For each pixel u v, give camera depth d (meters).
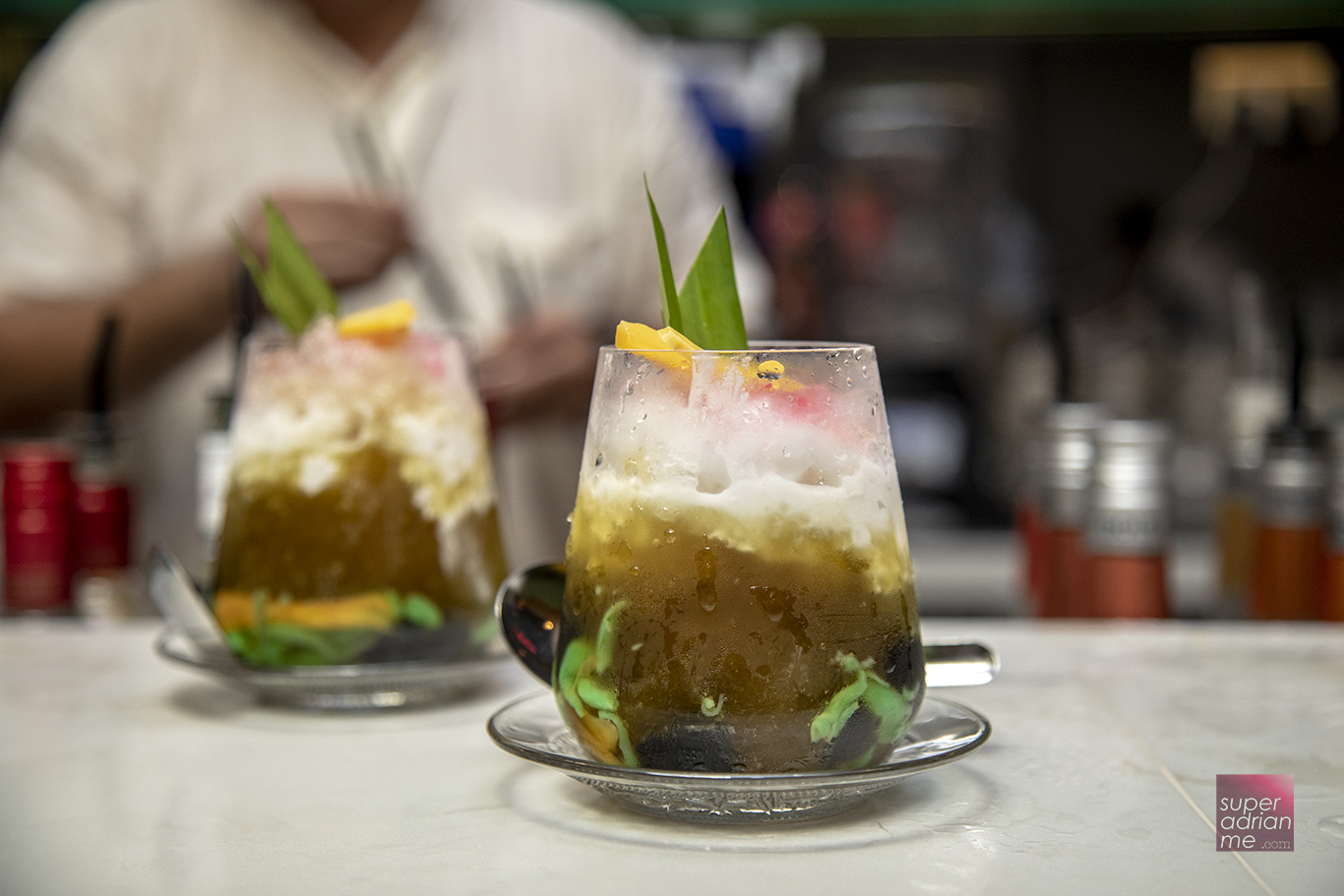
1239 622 0.99
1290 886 0.39
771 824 0.43
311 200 1.29
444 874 0.39
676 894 0.38
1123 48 2.26
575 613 0.44
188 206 1.46
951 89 2.27
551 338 1.32
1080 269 2.29
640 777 0.40
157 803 0.45
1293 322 0.84
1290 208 2.26
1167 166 2.28
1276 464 0.83
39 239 1.41
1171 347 2.15
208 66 1.45
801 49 2.20
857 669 0.42
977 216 2.28
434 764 0.49
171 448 1.45
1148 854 0.41
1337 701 0.57
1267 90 2.22
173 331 1.34
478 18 1.54
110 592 1.01
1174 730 0.53
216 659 0.57
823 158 2.26
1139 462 0.78
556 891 0.38
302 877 0.39
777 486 0.42
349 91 1.47
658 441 0.42
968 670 0.50
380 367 0.54
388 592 0.54
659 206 1.62
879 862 0.40
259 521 0.54
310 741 0.52
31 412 1.36
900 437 2.12
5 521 1.02
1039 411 0.95
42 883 0.39
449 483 0.55
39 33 2.06
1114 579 0.78
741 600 0.41
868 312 2.27
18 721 0.55
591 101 1.55
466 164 1.50
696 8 2.06
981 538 1.85
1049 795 0.46
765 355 0.42
